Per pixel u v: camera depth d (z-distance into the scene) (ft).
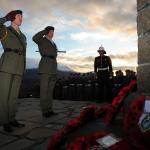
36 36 19.11
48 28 19.43
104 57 30.01
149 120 4.95
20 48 15.08
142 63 7.66
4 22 14.46
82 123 7.02
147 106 5.09
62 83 36.81
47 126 15.64
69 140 6.61
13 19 14.92
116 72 31.91
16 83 15.15
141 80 7.64
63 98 36.68
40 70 19.30
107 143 5.46
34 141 12.39
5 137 13.25
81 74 35.88
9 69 14.66
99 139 5.69
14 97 15.17
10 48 14.82
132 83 7.88
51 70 19.31
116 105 7.05
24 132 14.19
